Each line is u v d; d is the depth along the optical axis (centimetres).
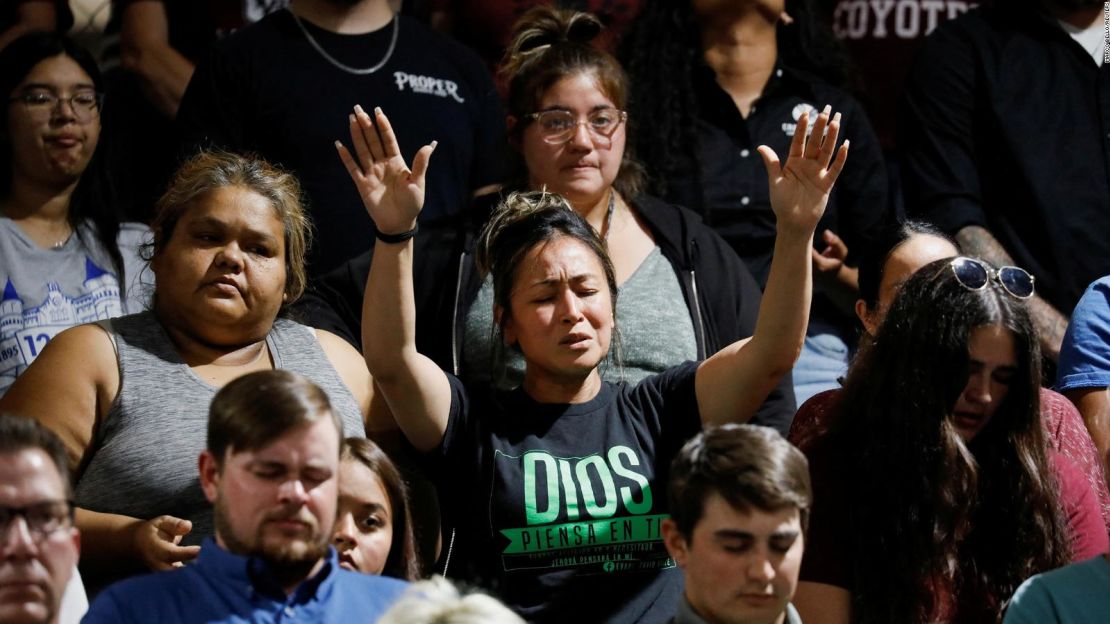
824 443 1060
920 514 1021
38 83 1346
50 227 1357
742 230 1532
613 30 1698
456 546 1066
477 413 1081
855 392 1063
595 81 1312
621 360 1229
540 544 1044
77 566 1017
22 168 1348
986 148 1606
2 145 1351
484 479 1059
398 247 1030
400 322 1035
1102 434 1292
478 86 1569
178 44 1691
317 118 1465
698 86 1563
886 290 1224
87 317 1348
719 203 1529
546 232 1086
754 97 1577
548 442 1070
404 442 1105
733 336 1283
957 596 1034
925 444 1027
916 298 1045
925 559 1017
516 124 1335
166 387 1078
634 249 1305
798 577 1027
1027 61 1609
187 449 1055
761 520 877
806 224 1034
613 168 1315
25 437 862
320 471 862
